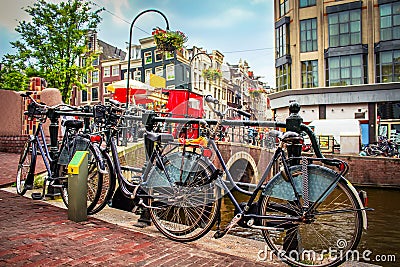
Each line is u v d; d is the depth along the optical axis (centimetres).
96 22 1895
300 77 2762
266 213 281
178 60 1255
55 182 443
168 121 348
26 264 244
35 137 473
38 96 1090
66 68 1797
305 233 272
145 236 323
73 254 267
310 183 265
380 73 2520
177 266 254
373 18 2553
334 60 2647
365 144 2441
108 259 261
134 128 385
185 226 322
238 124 318
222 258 275
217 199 307
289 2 2855
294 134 274
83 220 364
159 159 339
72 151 417
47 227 334
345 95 2547
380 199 1445
